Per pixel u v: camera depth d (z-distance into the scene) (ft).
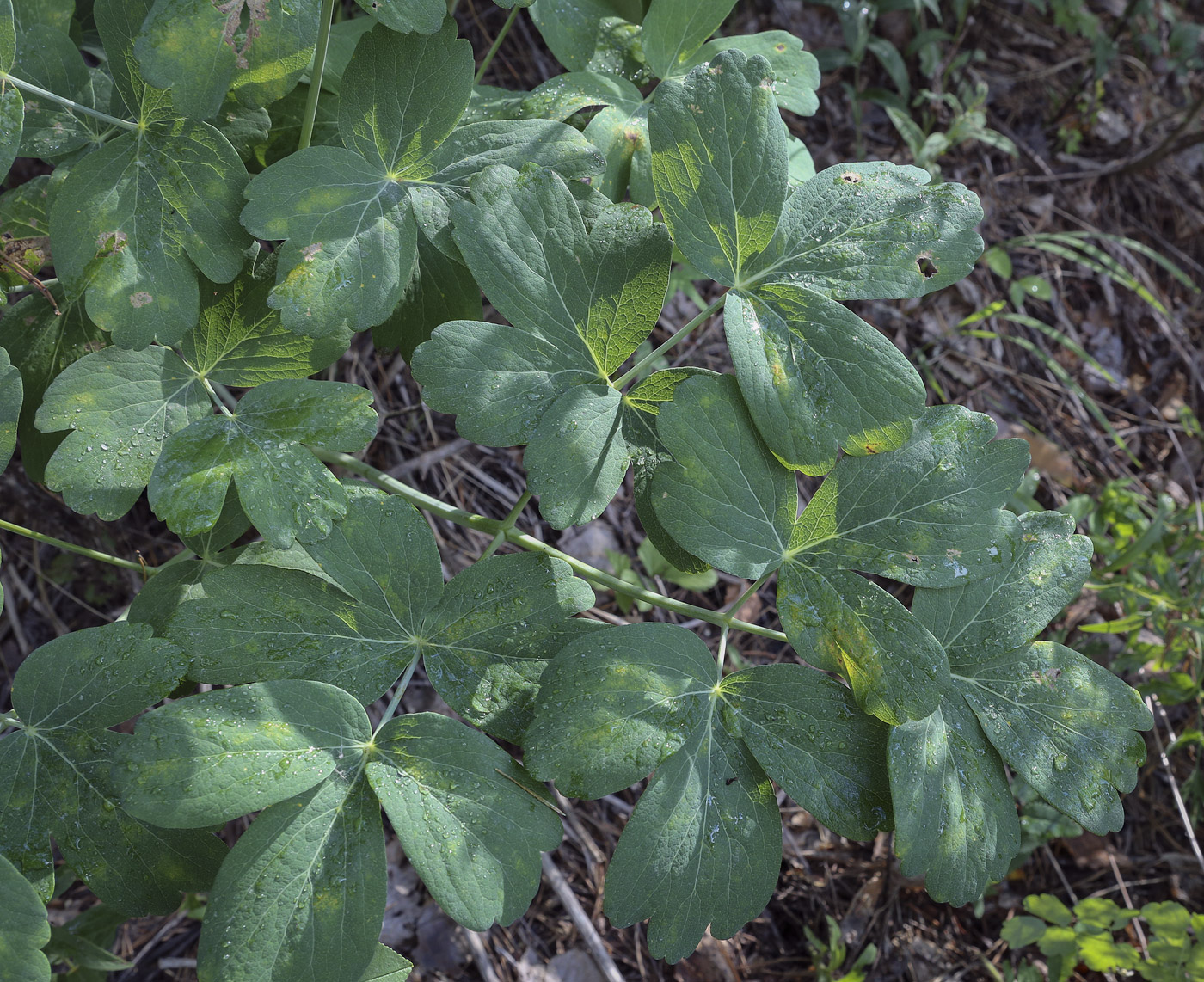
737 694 4.06
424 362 3.98
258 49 3.80
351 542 3.95
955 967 8.41
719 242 4.22
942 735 4.13
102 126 4.43
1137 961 7.35
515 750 8.13
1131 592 8.75
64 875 5.51
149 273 3.98
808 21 11.48
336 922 3.43
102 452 4.08
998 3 13.46
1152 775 9.70
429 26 4.02
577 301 4.18
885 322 11.15
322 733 3.61
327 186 4.11
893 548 4.18
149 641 3.76
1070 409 11.66
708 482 4.05
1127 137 13.42
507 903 3.52
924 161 11.09
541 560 4.20
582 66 5.47
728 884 3.82
